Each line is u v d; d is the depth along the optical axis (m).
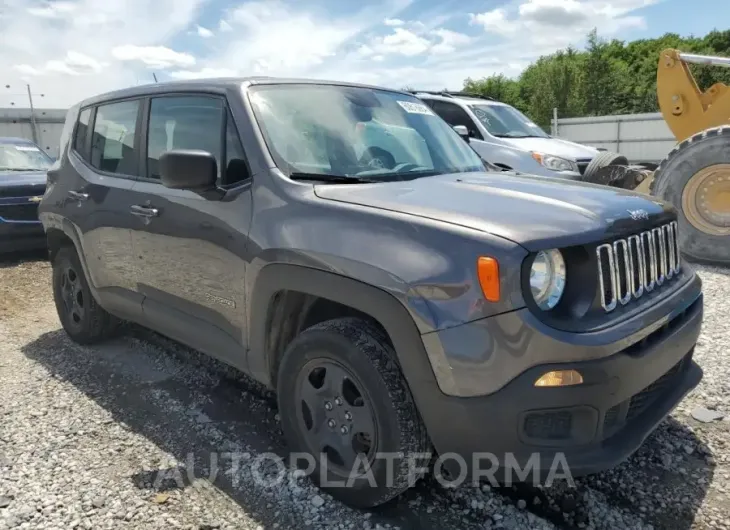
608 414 2.42
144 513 2.73
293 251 2.75
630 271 2.58
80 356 4.71
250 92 3.36
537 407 2.23
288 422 2.96
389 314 2.43
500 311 2.24
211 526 2.65
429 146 3.78
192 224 3.34
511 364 2.23
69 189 4.58
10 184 7.97
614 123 22.22
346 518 2.71
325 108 3.52
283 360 2.91
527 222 2.41
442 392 2.35
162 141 3.78
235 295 3.12
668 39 54.97
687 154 6.77
